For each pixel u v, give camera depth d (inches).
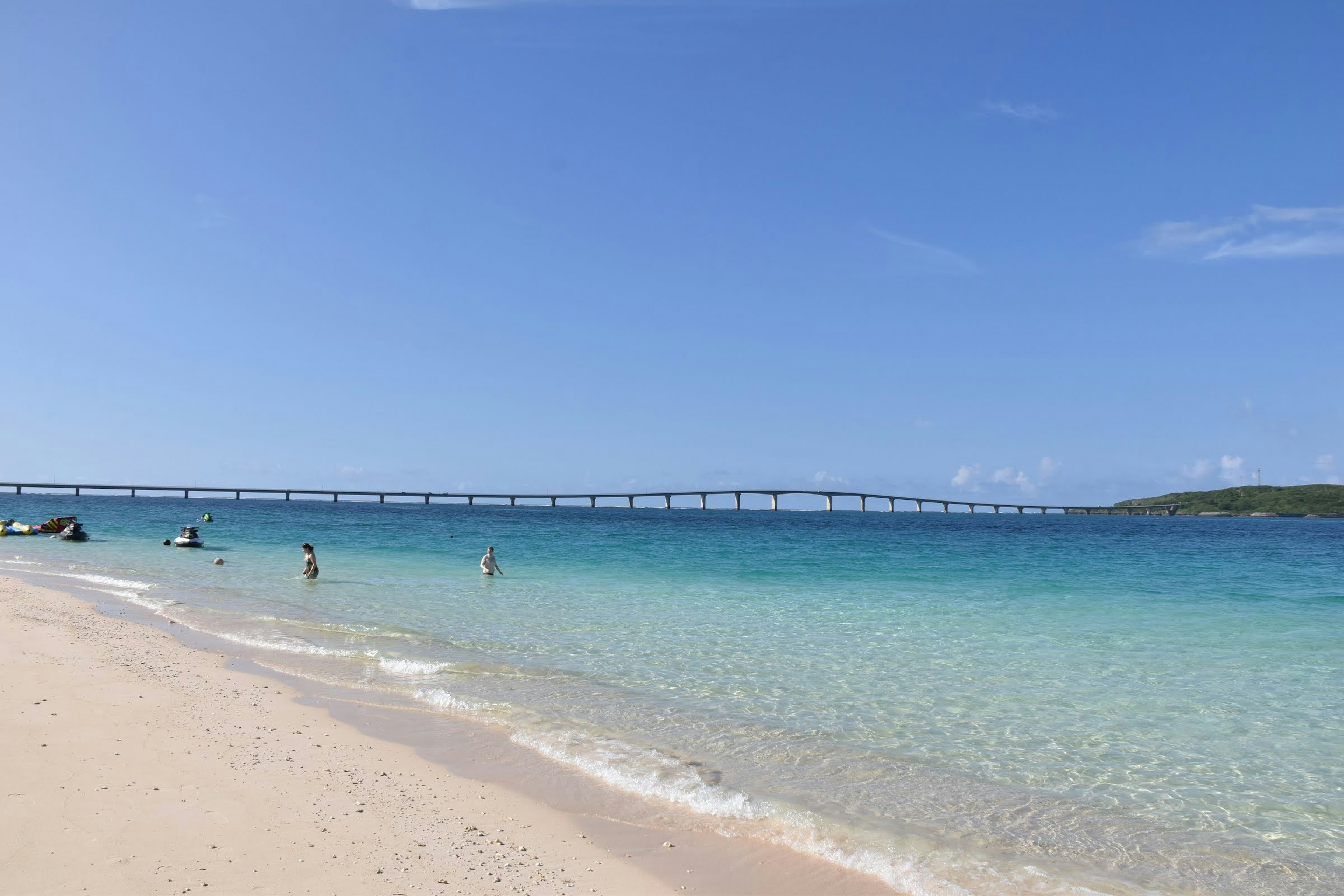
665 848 303.0
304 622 773.3
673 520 5137.8
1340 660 656.4
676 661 622.5
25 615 765.9
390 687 530.9
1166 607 983.0
